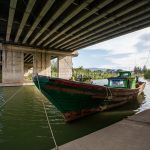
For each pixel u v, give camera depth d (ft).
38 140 26.30
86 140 16.12
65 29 85.92
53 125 33.50
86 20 76.54
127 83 55.42
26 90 95.76
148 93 87.51
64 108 34.22
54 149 14.67
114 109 47.78
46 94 33.58
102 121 35.76
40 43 120.98
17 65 126.72
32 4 57.52
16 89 100.68
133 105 54.49
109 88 41.42
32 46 128.77
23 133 29.32
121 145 14.87
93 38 107.76
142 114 24.16
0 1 64.18
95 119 37.27
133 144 14.98
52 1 56.08
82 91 35.12
